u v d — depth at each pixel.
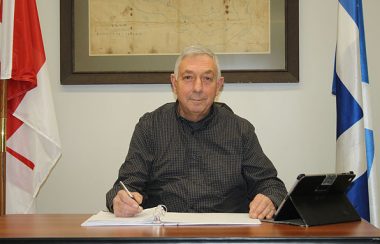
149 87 2.68
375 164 2.55
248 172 1.91
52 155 2.43
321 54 2.63
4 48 2.31
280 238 1.18
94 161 2.71
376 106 2.61
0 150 2.33
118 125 2.70
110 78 2.65
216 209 1.84
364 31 2.48
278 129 2.64
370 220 2.28
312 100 2.63
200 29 2.64
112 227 1.35
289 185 2.64
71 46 2.68
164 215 1.51
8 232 1.27
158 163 1.91
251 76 2.60
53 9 2.71
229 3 2.63
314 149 2.63
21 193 2.42
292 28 2.60
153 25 2.66
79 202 2.71
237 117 2.02
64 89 2.71
